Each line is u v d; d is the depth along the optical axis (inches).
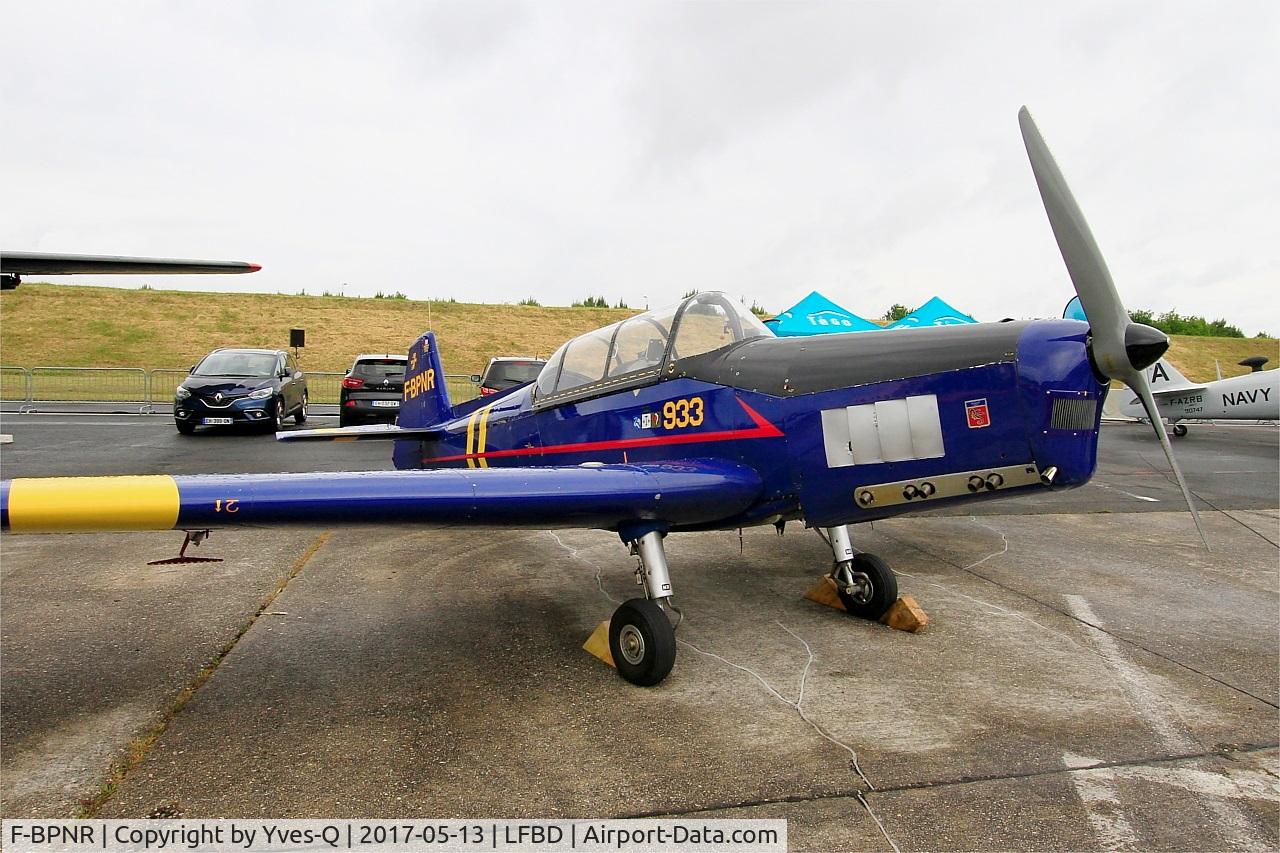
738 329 171.0
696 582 207.5
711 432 162.1
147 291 1492.4
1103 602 191.6
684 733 119.0
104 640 154.3
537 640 160.1
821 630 169.0
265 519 113.7
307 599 185.3
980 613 181.6
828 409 146.9
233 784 102.6
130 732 116.3
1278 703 131.9
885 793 102.0
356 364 556.7
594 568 219.5
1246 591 202.4
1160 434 134.8
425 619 172.6
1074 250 129.3
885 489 144.3
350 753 111.3
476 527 136.5
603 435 187.2
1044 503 334.3
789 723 122.7
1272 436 670.5
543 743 115.3
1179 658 153.3
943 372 138.3
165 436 495.2
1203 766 109.9
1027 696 134.0
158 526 110.0
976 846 90.5
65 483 105.5
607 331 194.5
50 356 1167.6
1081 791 102.8
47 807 96.6
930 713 126.6
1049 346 132.5
